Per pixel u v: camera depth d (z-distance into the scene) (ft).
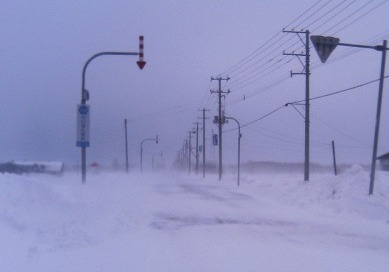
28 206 52.08
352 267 38.34
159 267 37.24
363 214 80.23
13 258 36.01
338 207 87.71
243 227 64.64
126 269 36.32
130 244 48.96
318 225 68.23
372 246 50.52
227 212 84.53
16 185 57.41
